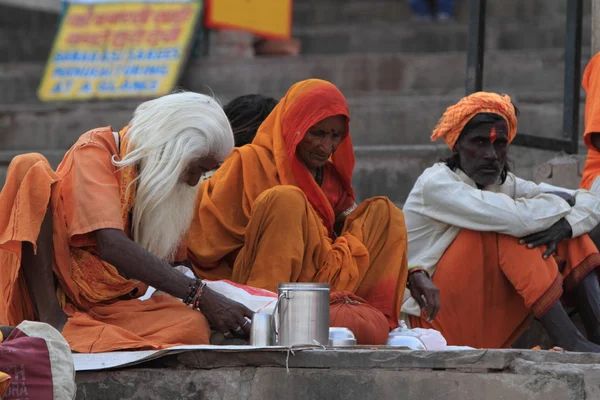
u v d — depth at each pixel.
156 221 13.05
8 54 35.50
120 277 13.19
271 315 12.34
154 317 12.80
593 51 18.77
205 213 14.76
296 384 11.79
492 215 15.42
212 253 14.60
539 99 23.66
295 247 13.59
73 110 27.06
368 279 14.48
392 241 14.55
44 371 10.98
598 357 11.53
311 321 12.05
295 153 14.84
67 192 12.88
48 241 12.77
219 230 14.71
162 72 28.27
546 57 26.33
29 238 12.36
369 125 24.80
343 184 15.68
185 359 12.12
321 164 14.95
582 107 23.48
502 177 16.23
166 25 28.81
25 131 27.11
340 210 15.64
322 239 14.02
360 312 13.36
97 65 28.78
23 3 37.84
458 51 34.62
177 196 13.19
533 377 11.27
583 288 15.70
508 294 15.78
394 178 21.98
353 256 14.21
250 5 29.91
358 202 22.12
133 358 12.09
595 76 17.45
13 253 12.66
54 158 25.12
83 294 13.08
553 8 35.88
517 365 11.39
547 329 15.24
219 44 31.66
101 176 12.84
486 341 15.78
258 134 15.21
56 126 27.00
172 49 28.42
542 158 20.88
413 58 27.58
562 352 11.63
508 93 24.64
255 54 32.31
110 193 12.77
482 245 15.68
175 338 12.56
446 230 15.98
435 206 15.88
